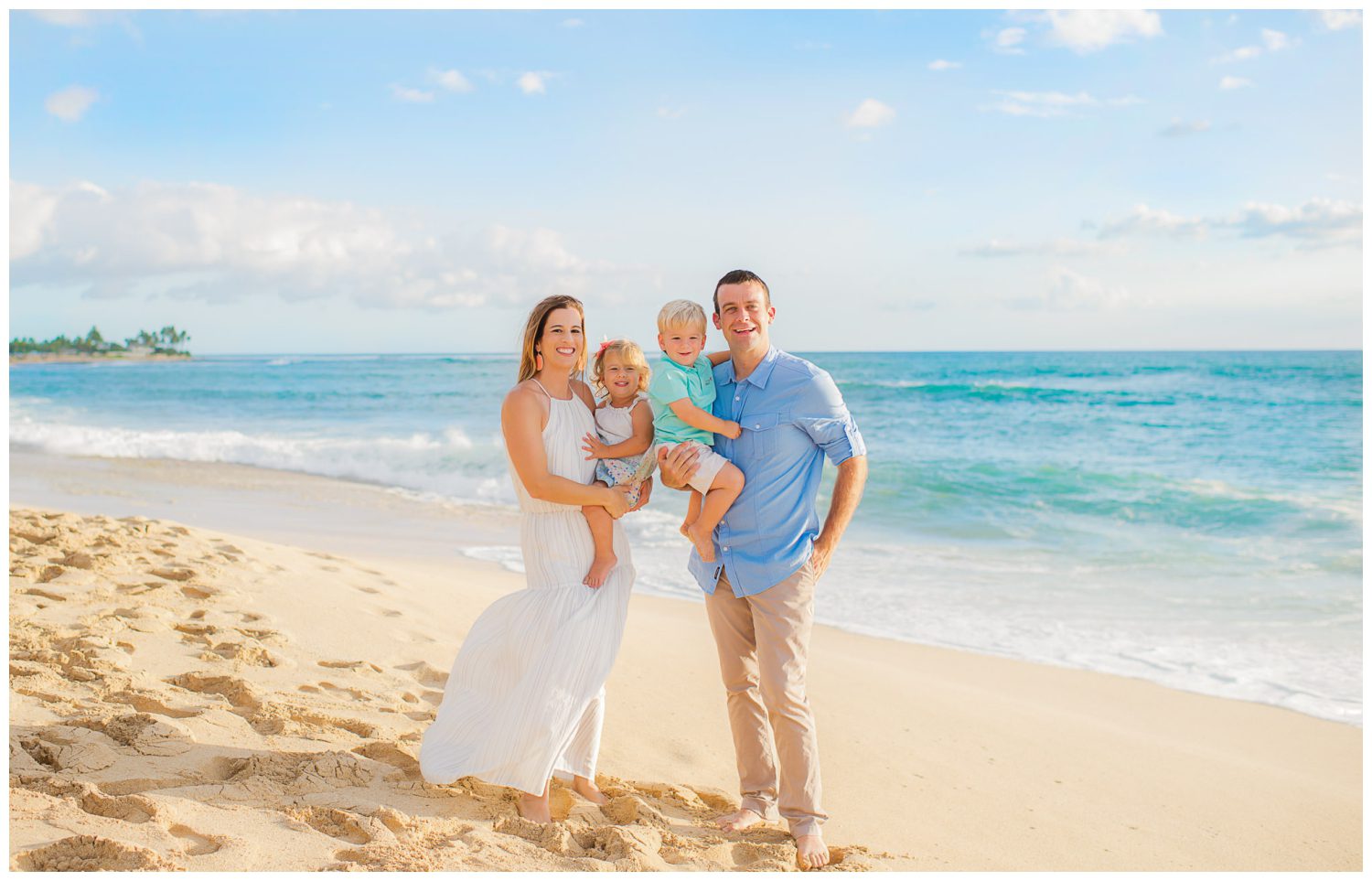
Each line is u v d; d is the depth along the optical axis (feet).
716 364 12.32
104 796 9.52
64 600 16.60
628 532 35.40
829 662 20.30
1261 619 25.12
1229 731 17.52
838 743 15.46
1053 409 91.97
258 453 60.39
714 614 11.93
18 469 52.26
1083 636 23.54
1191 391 109.60
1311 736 17.37
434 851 9.29
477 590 23.04
